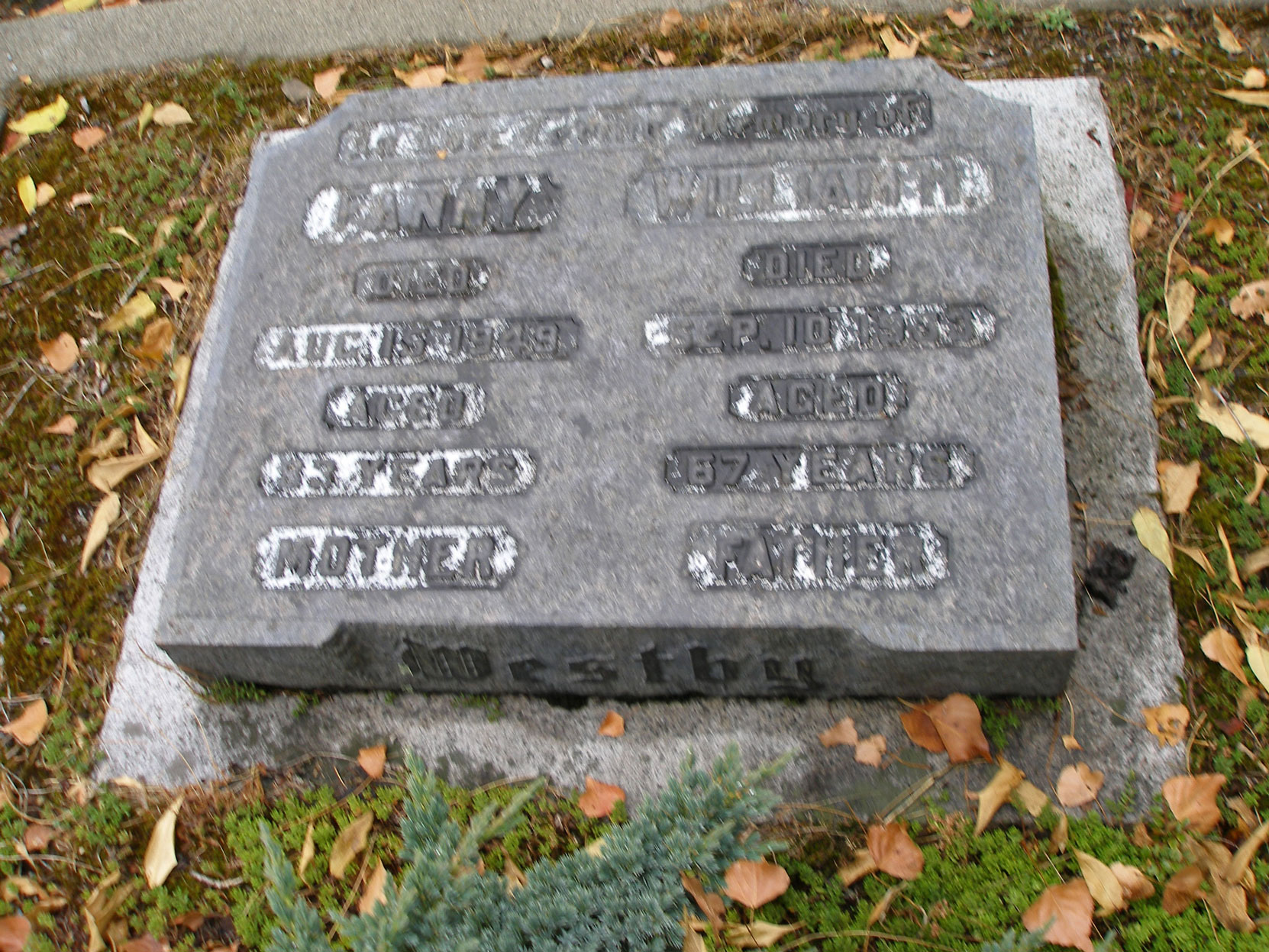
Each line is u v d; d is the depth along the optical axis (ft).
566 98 3.84
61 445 4.14
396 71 4.71
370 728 3.62
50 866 3.55
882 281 3.54
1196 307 3.95
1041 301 3.49
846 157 3.68
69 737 3.70
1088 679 3.50
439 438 3.53
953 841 3.36
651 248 3.64
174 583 3.48
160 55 4.84
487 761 3.55
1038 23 4.52
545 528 3.42
